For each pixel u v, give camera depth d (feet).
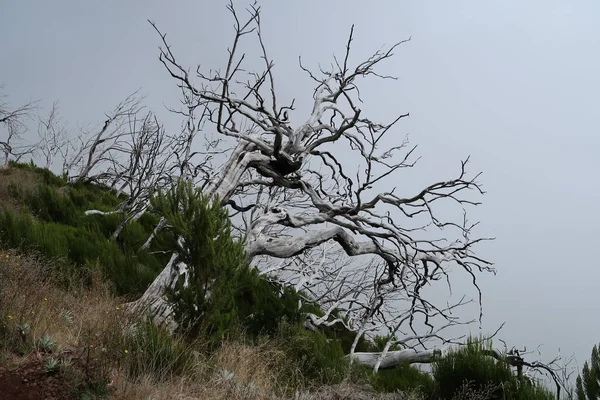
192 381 19.48
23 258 27.53
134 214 46.29
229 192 34.76
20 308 19.12
